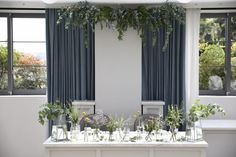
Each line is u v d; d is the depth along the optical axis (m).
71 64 4.95
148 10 4.65
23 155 4.93
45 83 5.14
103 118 3.84
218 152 4.27
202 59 5.14
